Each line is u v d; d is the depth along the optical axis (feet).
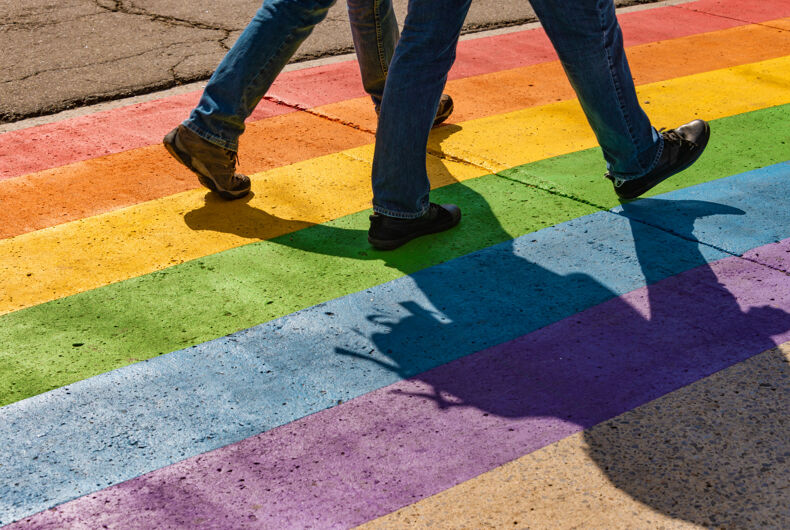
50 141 15.98
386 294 11.10
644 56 21.12
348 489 7.95
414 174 11.74
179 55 20.48
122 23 22.68
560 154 15.42
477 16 24.40
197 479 8.10
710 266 11.60
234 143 13.03
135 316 10.66
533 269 11.62
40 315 10.68
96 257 12.09
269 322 10.52
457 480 8.04
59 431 8.72
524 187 14.10
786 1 26.40
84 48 20.76
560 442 8.49
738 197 13.62
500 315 10.60
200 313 10.73
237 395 9.23
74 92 18.15
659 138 12.41
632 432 8.61
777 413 8.85
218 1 24.88
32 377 9.51
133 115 17.26
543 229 12.71
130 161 15.21
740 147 15.61
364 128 16.65
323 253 12.17
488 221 12.98
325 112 17.37
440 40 10.95
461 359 9.79
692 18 24.56
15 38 21.30
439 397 9.17
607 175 12.98
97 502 7.84
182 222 13.07
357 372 9.59
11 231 12.80
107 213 13.35
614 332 10.21
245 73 12.57
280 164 15.06
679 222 12.82
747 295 10.91
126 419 8.89
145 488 8.00
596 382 9.34
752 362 9.61
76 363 9.76
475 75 19.72
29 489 7.98
